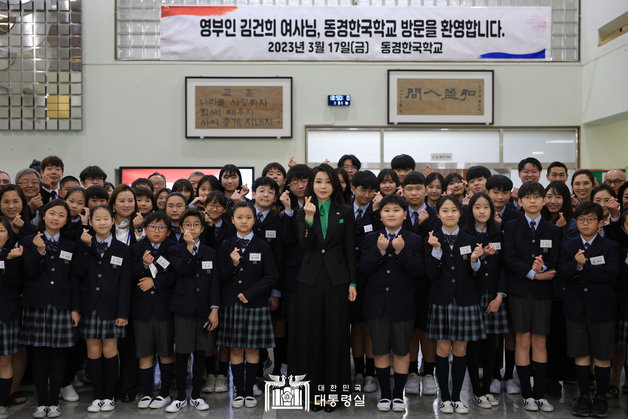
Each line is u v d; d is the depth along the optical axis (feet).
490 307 10.06
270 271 10.23
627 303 9.73
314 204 9.88
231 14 22.27
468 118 22.57
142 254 10.25
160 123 22.39
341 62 22.49
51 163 13.15
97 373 10.07
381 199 10.76
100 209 10.03
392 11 22.43
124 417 9.68
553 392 10.78
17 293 9.82
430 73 22.49
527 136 22.90
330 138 22.68
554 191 11.01
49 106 22.07
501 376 11.64
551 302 10.14
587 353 9.68
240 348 10.23
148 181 14.28
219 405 10.28
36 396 10.94
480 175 12.53
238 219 10.21
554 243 10.03
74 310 9.97
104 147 22.30
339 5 22.49
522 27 22.62
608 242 9.73
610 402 10.35
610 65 20.94
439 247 9.54
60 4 22.07
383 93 22.57
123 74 22.30
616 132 22.90
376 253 9.72
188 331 10.06
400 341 9.80
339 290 9.75
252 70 22.36
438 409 10.01
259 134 22.40
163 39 22.26
